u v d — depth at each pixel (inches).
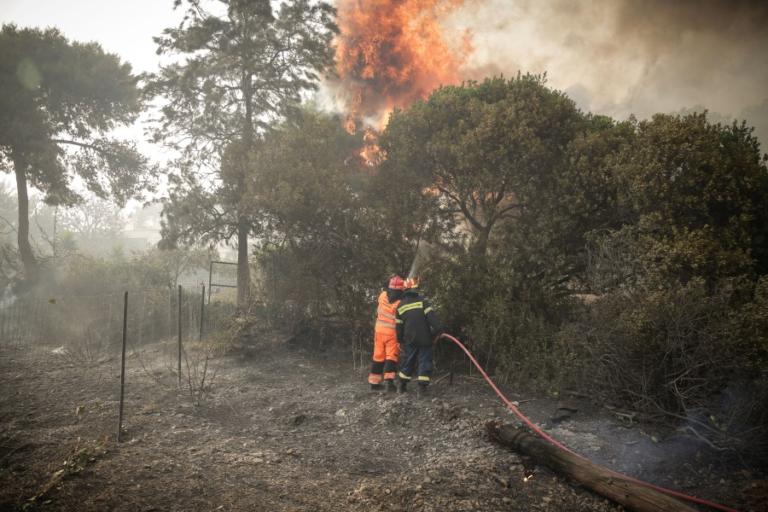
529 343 289.1
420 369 261.6
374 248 386.6
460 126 394.6
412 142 412.2
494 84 426.3
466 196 414.0
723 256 273.3
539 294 321.7
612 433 206.5
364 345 382.9
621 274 289.1
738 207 301.7
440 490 154.9
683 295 224.2
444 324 327.6
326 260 410.6
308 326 404.2
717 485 165.3
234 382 294.7
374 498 148.6
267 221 442.0
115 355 390.9
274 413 234.7
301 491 152.4
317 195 392.8
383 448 194.2
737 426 188.9
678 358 220.5
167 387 277.4
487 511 142.7
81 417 221.3
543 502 150.7
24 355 402.3
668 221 298.4
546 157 371.6
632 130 367.9
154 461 169.2
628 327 229.9
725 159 303.7
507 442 189.0
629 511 146.5
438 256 367.6
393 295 272.5
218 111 612.1
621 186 327.6
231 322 398.6
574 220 337.7
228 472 163.8
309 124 442.0
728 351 201.3
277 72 637.3
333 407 245.4
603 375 237.8
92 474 156.3
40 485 147.6
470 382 289.3
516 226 364.2
